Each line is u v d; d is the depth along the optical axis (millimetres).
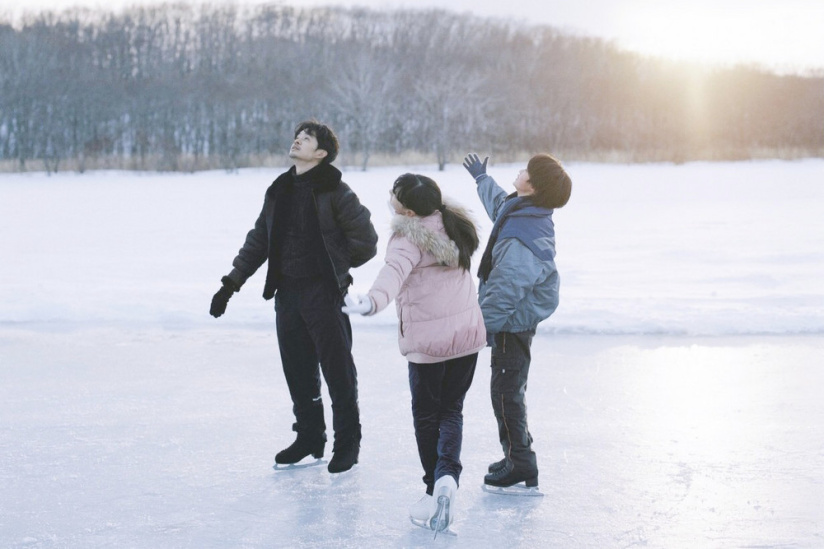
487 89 76250
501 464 4094
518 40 92438
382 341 7102
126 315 7992
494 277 3758
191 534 3559
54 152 59000
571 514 3742
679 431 4816
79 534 3555
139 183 41438
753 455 4422
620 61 89750
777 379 5863
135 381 5922
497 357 3941
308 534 3566
